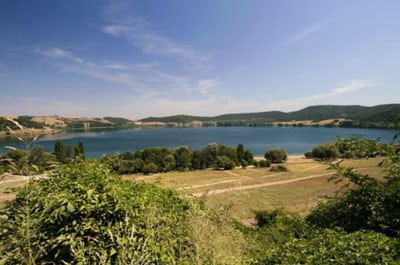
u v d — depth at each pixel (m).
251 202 30.66
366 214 4.38
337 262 3.15
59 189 3.54
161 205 3.99
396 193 4.11
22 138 3.09
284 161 92.25
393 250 3.16
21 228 2.88
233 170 80.44
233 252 4.10
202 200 4.95
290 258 3.48
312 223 4.97
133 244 3.05
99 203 3.44
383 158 4.36
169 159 79.44
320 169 73.81
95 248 3.14
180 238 3.66
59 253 3.21
